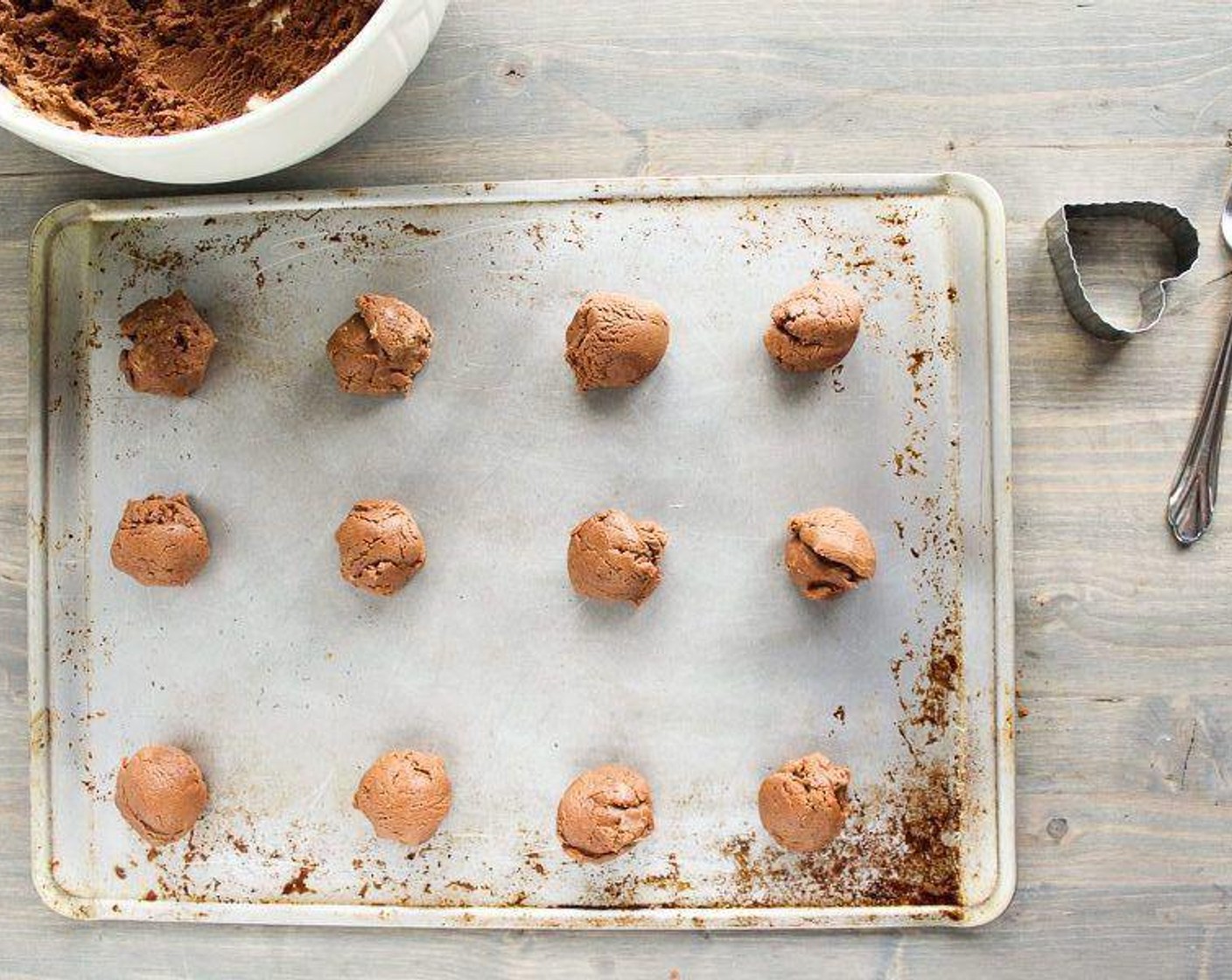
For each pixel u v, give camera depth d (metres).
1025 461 0.84
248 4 0.78
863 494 0.83
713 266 0.83
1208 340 0.84
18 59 0.77
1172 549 0.83
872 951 0.83
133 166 0.76
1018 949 0.83
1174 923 0.83
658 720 0.83
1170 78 0.84
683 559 0.83
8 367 0.85
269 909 0.83
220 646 0.84
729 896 0.83
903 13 0.84
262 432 0.84
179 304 0.83
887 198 0.83
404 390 0.83
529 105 0.84
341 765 0.84
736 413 0.83
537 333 0.83
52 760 0.84
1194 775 0.83
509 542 0.83
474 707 0.83
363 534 0.81
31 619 0.84
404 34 0.76
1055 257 0.83
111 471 0.84
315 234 0.84
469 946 0.84
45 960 0.85
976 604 0.82
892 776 0.83
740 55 0.84
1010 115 0.84
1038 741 0.84
